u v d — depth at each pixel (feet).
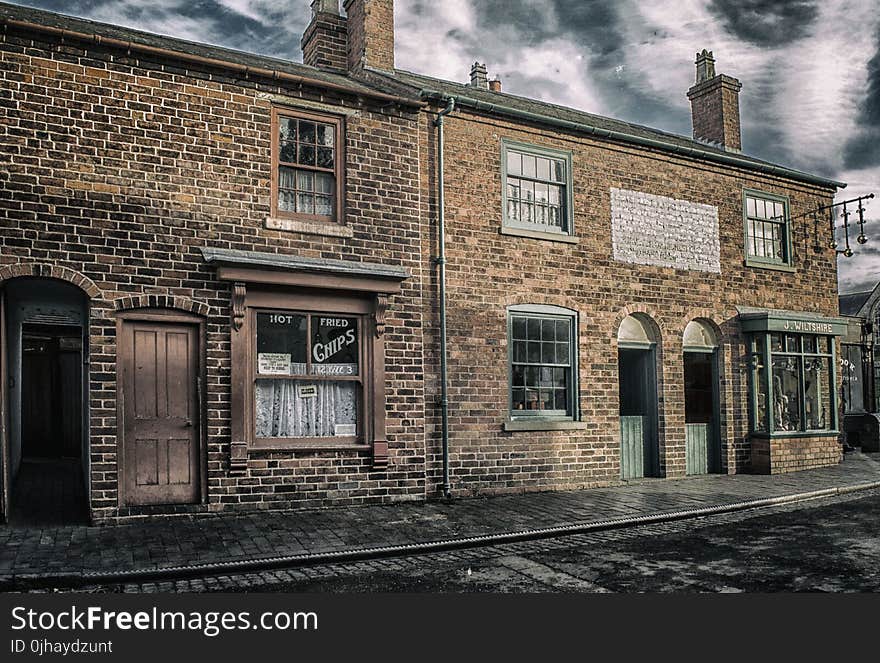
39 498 34.09
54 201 28.99
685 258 47.11
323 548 26.30
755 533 30.04
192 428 31.27
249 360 32.48
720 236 49.03
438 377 37.63
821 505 36.94
